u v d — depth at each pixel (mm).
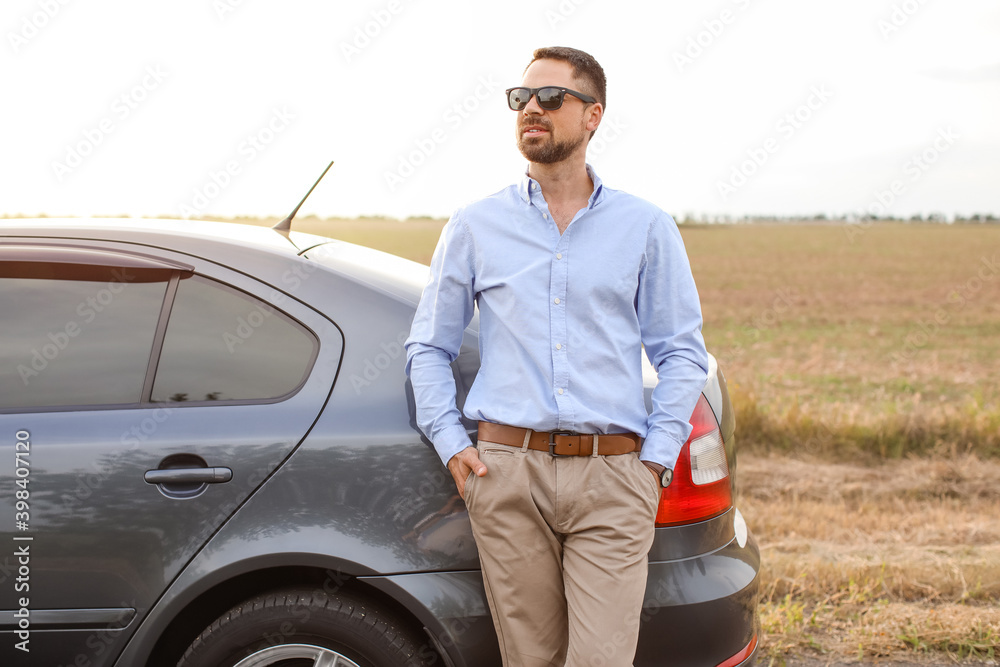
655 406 1837
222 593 1926
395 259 2428
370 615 1838
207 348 1956
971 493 4715
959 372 10141
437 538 1837
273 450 1839
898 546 3895
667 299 1858
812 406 6805
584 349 1786
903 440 5570
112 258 2021
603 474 1762
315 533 1810
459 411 1856
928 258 35531
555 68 1834
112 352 1963
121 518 1825
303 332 1957
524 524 1779
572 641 1761
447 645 1828
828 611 3186
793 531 4113
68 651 1855
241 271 2016
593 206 1839
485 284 1833
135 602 1831
